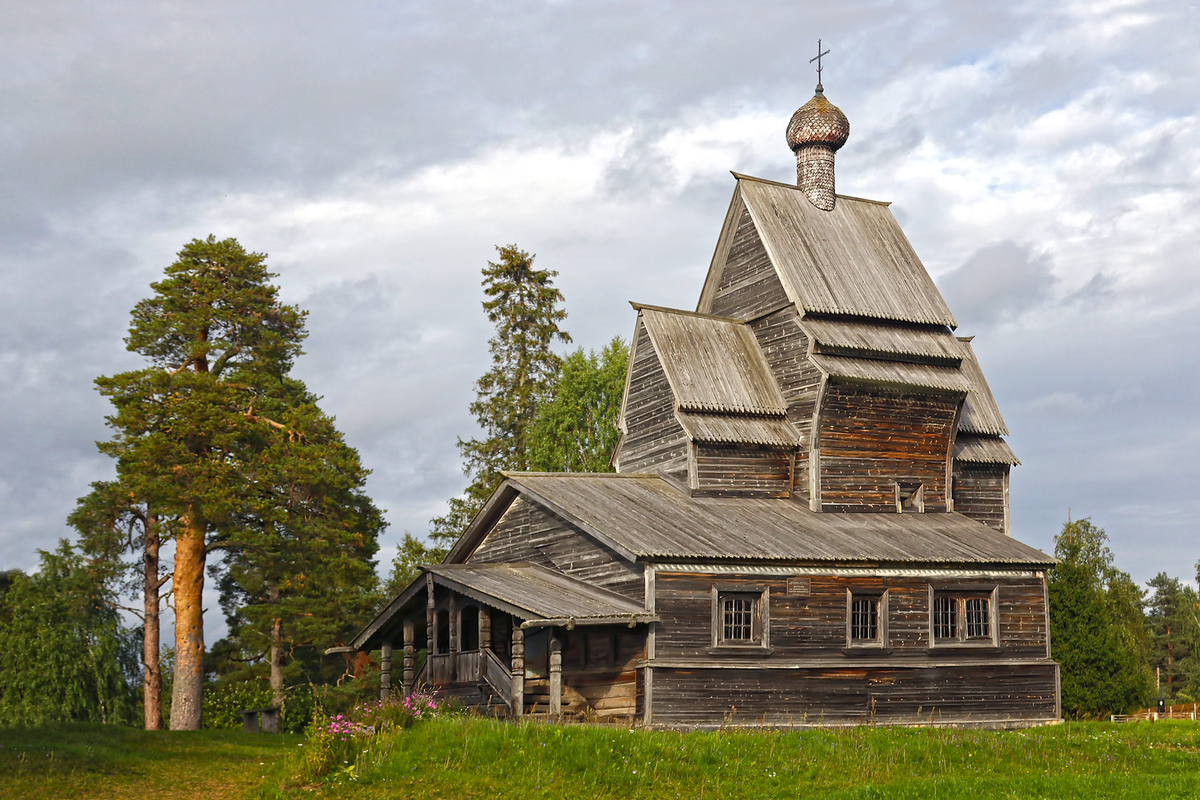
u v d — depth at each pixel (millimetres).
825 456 39656
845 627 34875
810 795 22688
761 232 42531
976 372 47031
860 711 34719
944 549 37344
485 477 65625
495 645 36500
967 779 23984
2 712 50375
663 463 40531
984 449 44188
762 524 36625
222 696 50750
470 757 23781
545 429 63688
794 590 34250
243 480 46438
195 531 47094
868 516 39656
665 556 32031
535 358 67812
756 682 33219
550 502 35312
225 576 53656
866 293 42250
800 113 46000
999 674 37219
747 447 39812
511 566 36000
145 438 45469
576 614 30609
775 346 41875
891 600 35844
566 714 33219
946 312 43125
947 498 41719
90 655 52000
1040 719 37562
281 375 51906
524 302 69125
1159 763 27234
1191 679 98812
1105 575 64438
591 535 34094
